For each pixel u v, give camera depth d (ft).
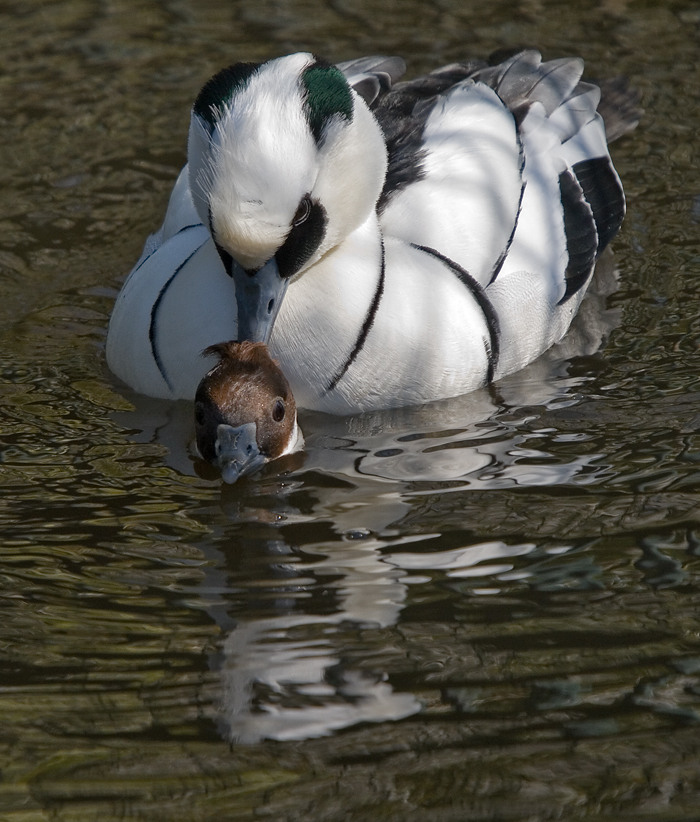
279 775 24.02
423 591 28.94
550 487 32.91
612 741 24.62
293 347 35.96
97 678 26.48
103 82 56.29
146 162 51.60
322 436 35.99
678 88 55.52
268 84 32.04
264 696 25.85
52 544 30.89
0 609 28.53
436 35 58.75
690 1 61.46
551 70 44.88
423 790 23.54
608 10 61.00
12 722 25.35
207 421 33.35
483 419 36.76
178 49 58.44
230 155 31.27
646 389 37.88
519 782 23.76
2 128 53.42
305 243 33.71
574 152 44.65
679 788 23.54
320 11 61.26
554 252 41.27
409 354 36.55
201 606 28.55
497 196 39.34
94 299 43.57
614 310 42.86
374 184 35.47
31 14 61.26
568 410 37.04
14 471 33.94
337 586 29.19
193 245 37.29
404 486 33.24
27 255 46.01
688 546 30.17
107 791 23.72
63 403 37.42
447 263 37.68
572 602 28.43
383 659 26.81
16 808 23.39
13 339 41.04
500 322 38.58
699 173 50.70
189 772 24.13
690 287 43.86
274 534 31.22
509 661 26.71
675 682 26.03
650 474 33.27
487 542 30.66
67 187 50.06
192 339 35.88
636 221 47.98
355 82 41.63
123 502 32.63
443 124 39.96
